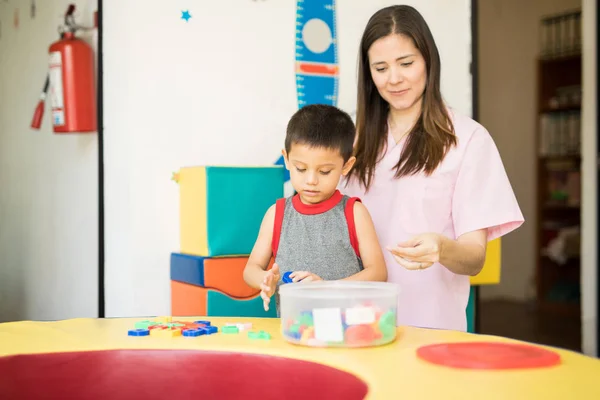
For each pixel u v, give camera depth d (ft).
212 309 6.19
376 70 5.40
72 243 9.03
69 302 9.14
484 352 2.96
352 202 5.11
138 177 6.65
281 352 3.15
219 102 6.96
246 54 7.06
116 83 6.92
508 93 18.22
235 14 7.00
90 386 3.30
